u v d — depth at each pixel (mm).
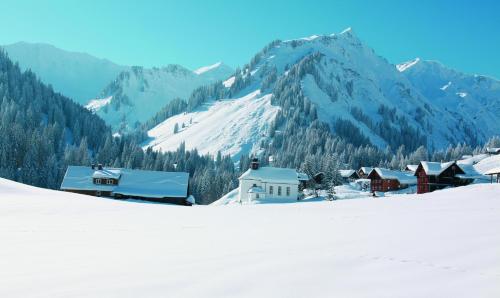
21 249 11977
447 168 87312
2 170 102125
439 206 23922
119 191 85062
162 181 88938
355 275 8062
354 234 13359
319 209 25781
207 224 18391
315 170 113062
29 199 35656
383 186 105250
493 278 7648
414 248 10531
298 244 11711
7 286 7789
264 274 8219
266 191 85250
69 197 41812
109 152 151125
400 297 6664
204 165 169625
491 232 12508
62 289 7484
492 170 74000
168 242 13008
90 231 16078
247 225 17562
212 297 6836
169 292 7145
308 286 7367
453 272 8164
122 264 9594
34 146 111375
